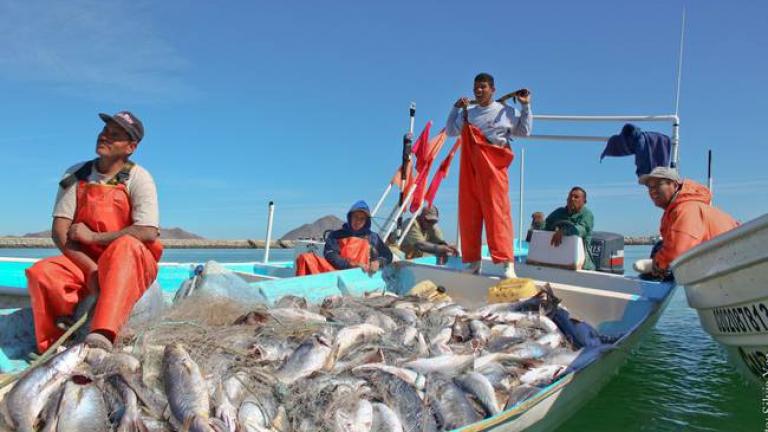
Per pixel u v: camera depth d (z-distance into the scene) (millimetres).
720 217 6695
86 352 3695
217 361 3996
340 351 4648
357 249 8695
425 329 5844
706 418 5246
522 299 6793
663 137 9289
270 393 3752
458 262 10688
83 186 4660
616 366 5973
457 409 3945
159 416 3367
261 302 6090
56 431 3143
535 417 4207
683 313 12227
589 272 8297
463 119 7898
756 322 4867
